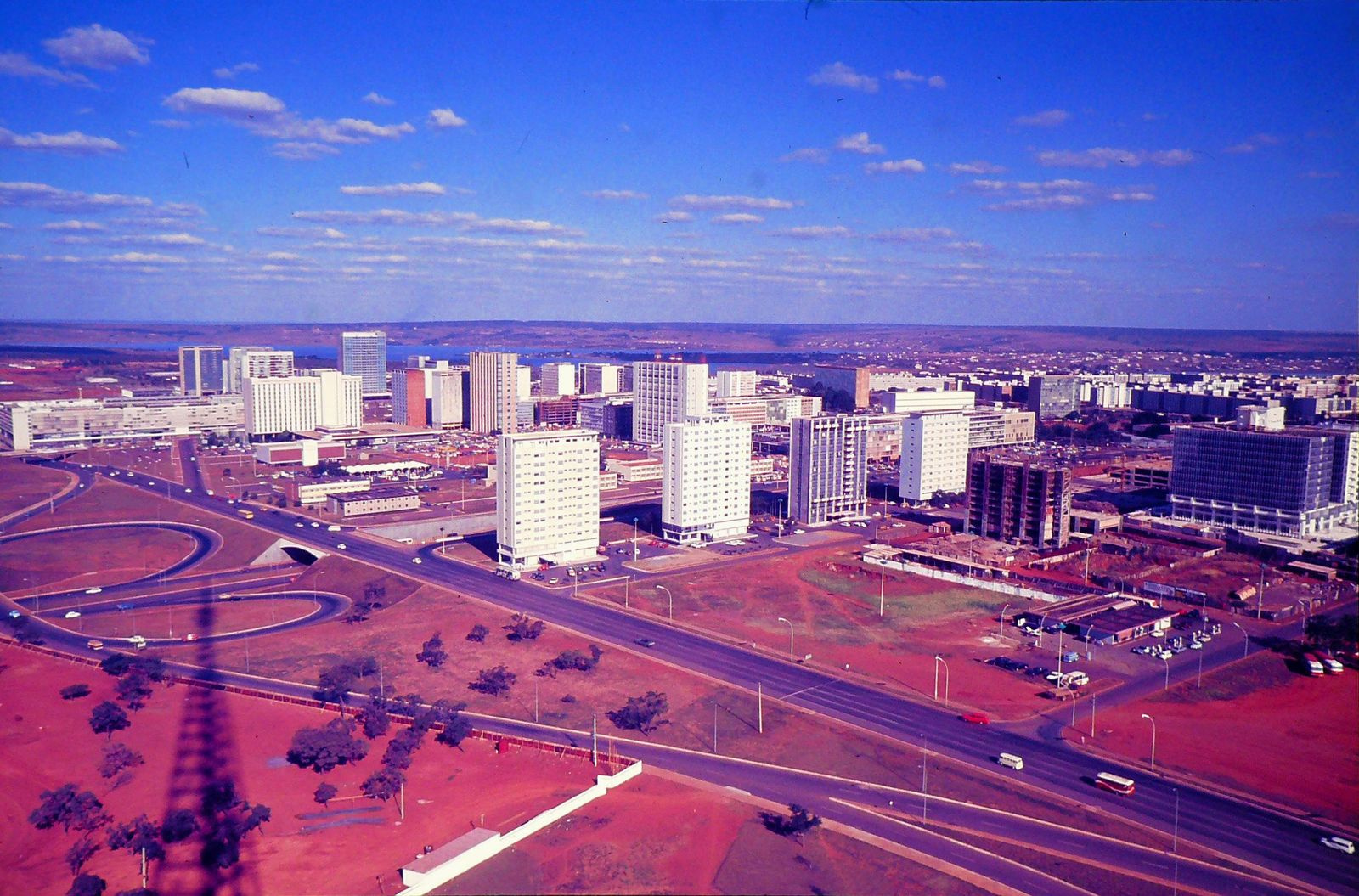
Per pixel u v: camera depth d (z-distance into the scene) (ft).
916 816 643.04
